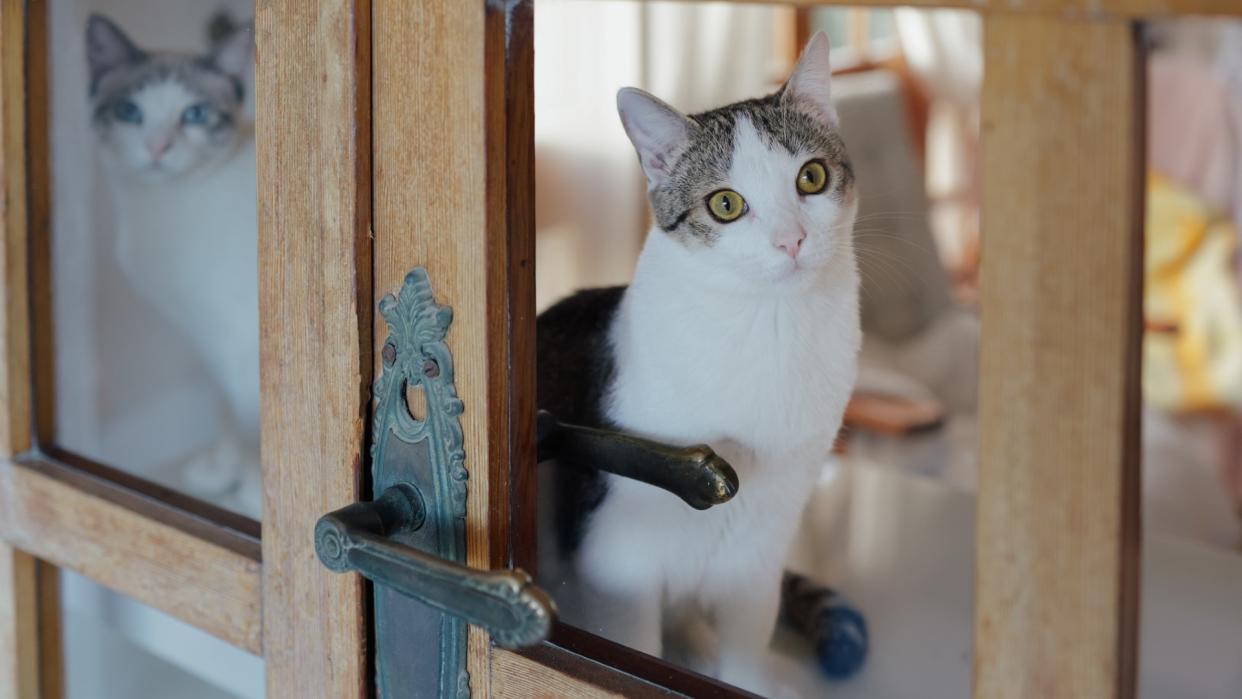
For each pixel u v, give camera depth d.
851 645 0.71
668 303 0.83
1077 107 0.37
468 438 0.57
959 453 1.71
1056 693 0.41
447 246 0.57
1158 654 0.60
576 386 0.81
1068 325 0.39
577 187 0.88
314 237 0.61
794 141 0.83
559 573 0.69
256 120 0.65
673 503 0.76
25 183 0.86
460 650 0.59
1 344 0.85
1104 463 0.38
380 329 0.60
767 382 0.80
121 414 1.04
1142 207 0.38
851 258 0.87
